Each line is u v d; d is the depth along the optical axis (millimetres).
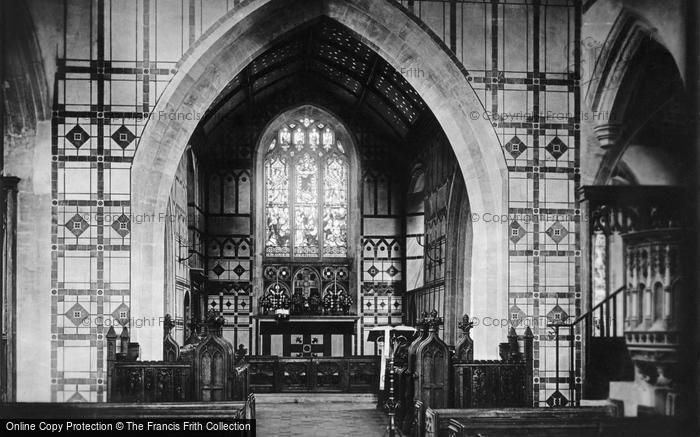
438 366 15711
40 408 12469
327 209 31188
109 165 18250
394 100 27094
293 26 19328
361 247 30734
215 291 30062
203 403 13227
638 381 12359
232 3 18547
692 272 11570
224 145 30438
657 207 16062
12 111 17844
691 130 11875
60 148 18172
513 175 18844
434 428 12773
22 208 17953
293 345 30219
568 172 18875
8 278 17688
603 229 18406
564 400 18359
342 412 21156
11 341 17578
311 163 31250
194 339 18375
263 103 30406
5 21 15070
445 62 18984
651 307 11898
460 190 24078
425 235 29047
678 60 15031
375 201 30953
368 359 24750
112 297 18078
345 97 30078
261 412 21188
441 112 19266
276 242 30969
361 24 19422
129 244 18172
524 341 17219
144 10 18422
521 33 19047
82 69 18266
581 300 18656
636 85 17656
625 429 11422
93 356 17922
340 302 30375
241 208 30359
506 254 18703
